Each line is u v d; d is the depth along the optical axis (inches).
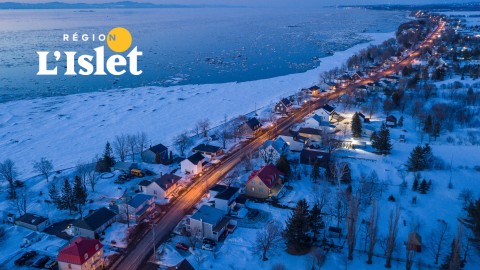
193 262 2588.6
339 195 3282.5
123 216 3166.8
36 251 2743.6
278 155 4173.2
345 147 4488.2
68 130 5757.9
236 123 5565.9
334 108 5969.5
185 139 4788.4
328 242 2785.4
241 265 2568.9
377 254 2635.3
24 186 3831.2
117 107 6875.0
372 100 6186.0
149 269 2573.8
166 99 7357.3
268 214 3216.0
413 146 4498.0
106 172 4084.6
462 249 2613.2
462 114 5221.5
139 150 4768.7
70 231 3006.9
